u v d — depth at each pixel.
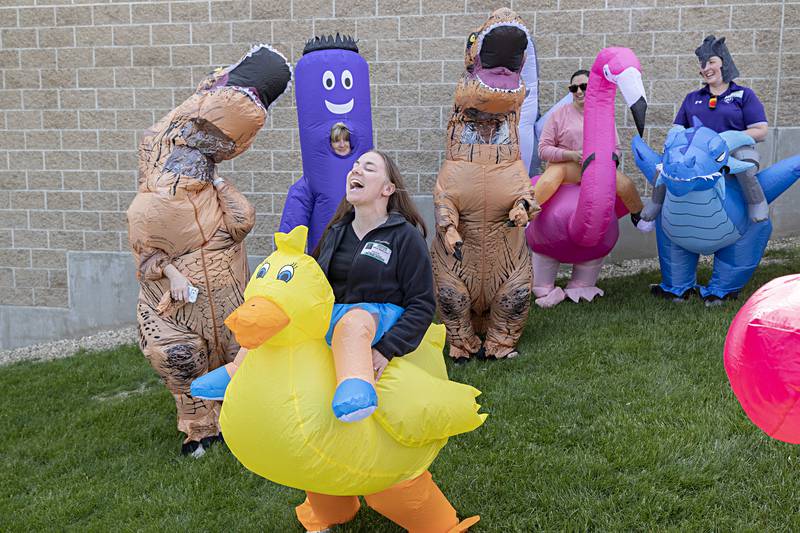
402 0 8.87
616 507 3.80
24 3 9.56
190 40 9.30
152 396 6.36
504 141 5.95
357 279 3.15
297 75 6.15
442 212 5.91
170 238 4.72
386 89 9.04
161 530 4.09
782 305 1.95
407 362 3.16
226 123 4.79
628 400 4.98
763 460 4.07
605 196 6.54
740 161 6.32
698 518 3.68
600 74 6.48
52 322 10.04
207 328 4.91
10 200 9.94
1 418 6.23
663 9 8.55
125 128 9.59
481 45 5.68
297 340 2.90
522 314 6.13
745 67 8.60
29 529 4.30
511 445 4.53
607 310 7.06
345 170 6.08
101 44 9.48
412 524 3.43
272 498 4.34
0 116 9.82
